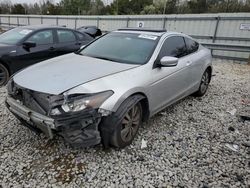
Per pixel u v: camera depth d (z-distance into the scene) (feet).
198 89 16.67
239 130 12.57
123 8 125.59
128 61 11.21
